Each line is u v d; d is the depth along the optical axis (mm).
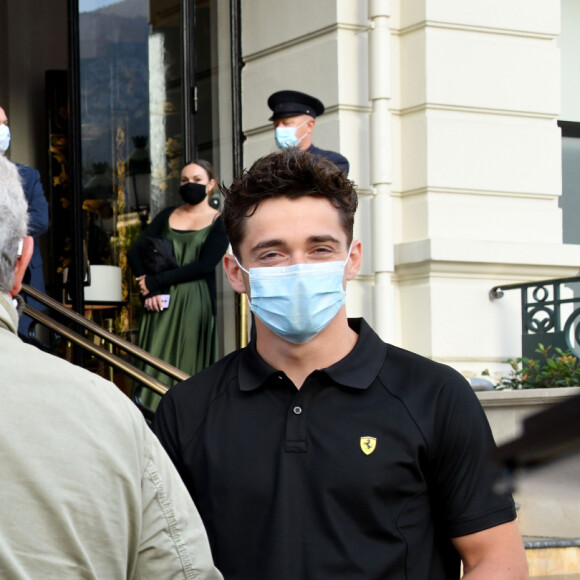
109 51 7402
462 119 6645
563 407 602
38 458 1403
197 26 7270
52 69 9492
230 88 7160
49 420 1436
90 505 1409
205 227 6242
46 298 4996
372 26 6578
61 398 1463
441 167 6551
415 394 2004
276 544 1923
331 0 6598
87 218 7281
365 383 2008
